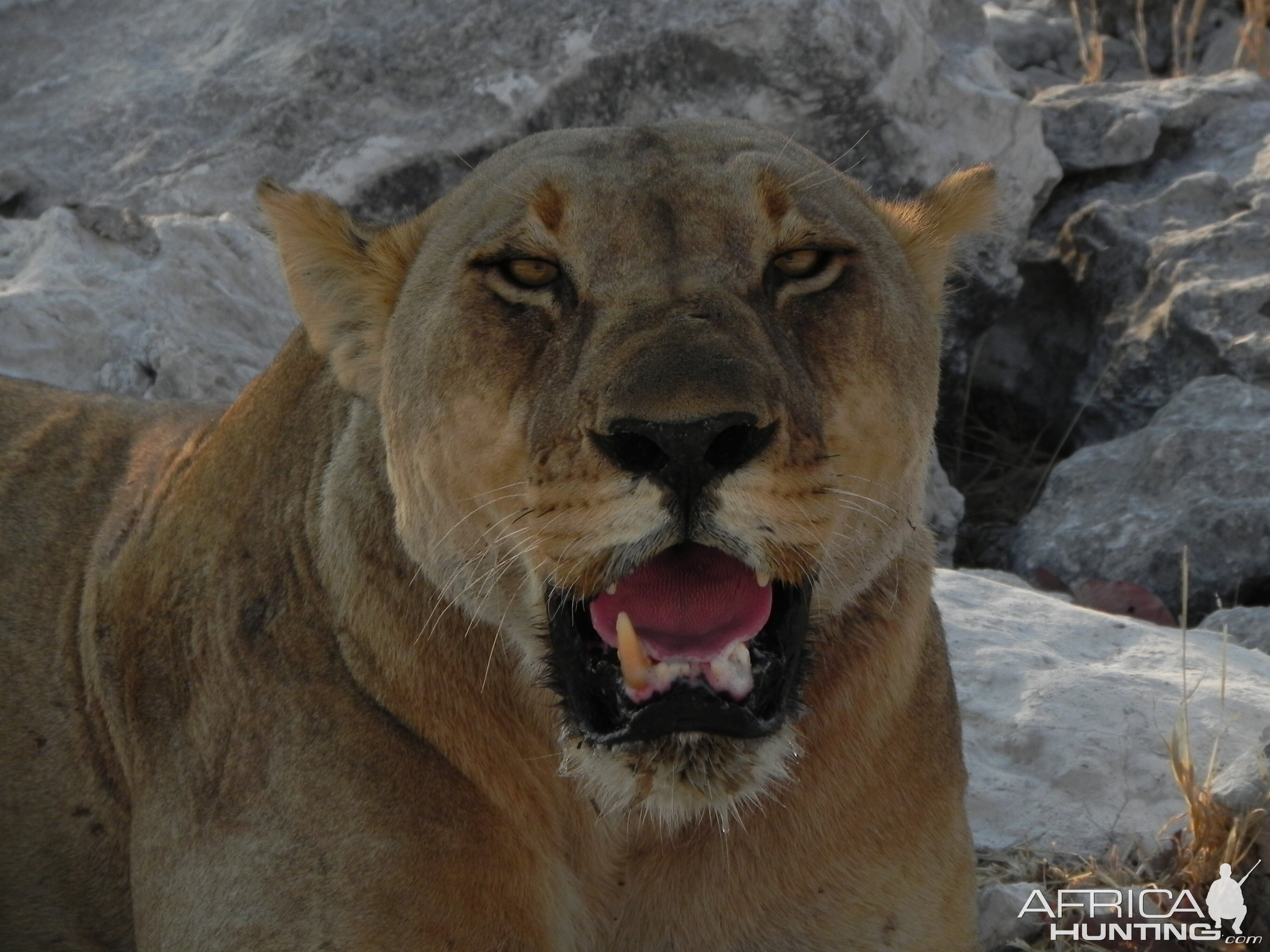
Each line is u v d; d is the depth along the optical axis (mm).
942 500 13984
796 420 5578
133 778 7199
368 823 6387
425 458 6180
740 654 5617
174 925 6703
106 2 16531
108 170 14531
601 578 5566
